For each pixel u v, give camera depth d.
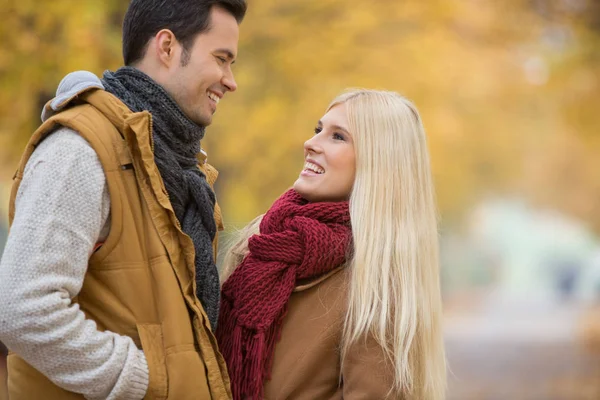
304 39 14.78
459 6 16.53
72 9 11.34
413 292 5.75
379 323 5.57
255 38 14.81
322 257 5.71
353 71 15.02
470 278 78.62
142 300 4.87
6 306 4.42
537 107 19.45
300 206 5.98
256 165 15.19
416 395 5.75
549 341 34.19
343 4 15.09
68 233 4.57
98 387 4.58
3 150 12.81
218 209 6.01
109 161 4.79
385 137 5.98
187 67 5.21
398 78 15.30
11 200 4.89
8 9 11.30
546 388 21.83
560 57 18.39
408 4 15.52
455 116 17.14
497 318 47.62
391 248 5.80
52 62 11.41
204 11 5.21
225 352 5.60
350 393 5.49
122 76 5.16
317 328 5.66
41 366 4.52
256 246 5.82
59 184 4.59
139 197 4.91
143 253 4.91
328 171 6.04
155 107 5.12
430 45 15.75
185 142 5.28
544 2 18.45
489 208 62.97
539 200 45.25
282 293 5.66
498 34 18.06
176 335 4.86
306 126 14.80
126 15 5.34
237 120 14.89
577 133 20.28
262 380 5.54
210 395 4.99
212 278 5.24
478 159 19.36
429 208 6.10
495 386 22.34
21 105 11.78
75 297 4.86
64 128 4.80
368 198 5.87
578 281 63.06
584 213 38.94
